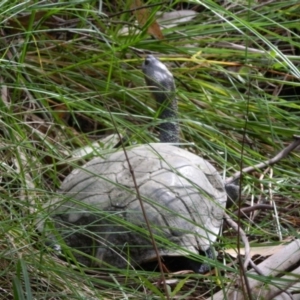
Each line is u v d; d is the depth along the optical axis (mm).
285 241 4695
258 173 5719
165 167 4656
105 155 4938
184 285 4391
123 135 5480
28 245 3996
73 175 4840
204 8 7301
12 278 3809
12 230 4172
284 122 6180
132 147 4938
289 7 7027
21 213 4504
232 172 5680
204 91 6195
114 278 4094
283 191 5473
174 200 4477
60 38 6680
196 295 4340
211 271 4453
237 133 6113
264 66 6500
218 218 4684
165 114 5793
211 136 5855
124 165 4699
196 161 4938
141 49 6520
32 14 5684
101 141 5531
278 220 5020
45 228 4230
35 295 3914
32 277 4008
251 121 6051
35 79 5949
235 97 6422
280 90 6602
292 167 5758
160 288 4266
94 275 4348
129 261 4242
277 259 4137
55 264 4062
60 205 4305
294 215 5316
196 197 4578
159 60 6273
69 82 6090
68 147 5629
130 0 6586
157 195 4473
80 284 4004
